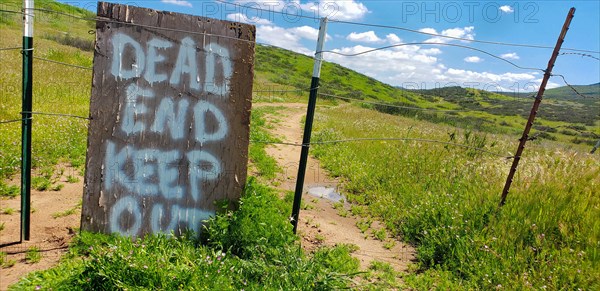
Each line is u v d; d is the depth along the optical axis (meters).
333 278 3.68
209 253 3.93
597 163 7.70
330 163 10.12
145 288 3.02
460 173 8.11
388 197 7.23
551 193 5.83
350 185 8.24
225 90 4.27
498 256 4.62
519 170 7.13
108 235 4.11
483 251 4.78
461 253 4.79
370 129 16.72
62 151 7.21
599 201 5.68
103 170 4.11
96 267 3.12
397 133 14.80
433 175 8.23
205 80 4.22
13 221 4.50
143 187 4.21
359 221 6.32
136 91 4.09
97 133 4.05
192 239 4.29
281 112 24.59
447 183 7.44
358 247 5.24
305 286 3.52
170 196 4.29
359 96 43.69
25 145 3.86
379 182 8.34
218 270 3.47
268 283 3.53
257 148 10.24
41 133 7.70
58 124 8.61
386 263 4.79
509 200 5.84
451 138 11.27
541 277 4.27
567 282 4.18
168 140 4.22
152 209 4.26
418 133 14.66
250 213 4.27
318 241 5.32
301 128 17.39
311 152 11.49
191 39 4.14
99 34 3.95
